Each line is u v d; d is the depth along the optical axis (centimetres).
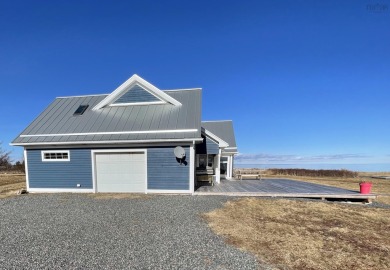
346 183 2098
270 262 452
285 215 805
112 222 682
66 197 1070
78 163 1200
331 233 641
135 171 1184
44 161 1216
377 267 451
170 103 1405
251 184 1492
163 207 862
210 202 950
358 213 866
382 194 1359
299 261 462
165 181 1152
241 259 457
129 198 1034
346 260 476
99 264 424
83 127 1255
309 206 936
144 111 1357
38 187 1221
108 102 1425
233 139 1970
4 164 2898
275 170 3572
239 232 617
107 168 1198
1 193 1219
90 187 1194
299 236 607
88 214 770
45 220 705
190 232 602
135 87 1424
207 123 2197
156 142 1151
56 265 420
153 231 607
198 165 1531
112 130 1208
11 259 445
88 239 550
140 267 415
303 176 3244
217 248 507
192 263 434
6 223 678
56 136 1212
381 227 708
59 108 1473
